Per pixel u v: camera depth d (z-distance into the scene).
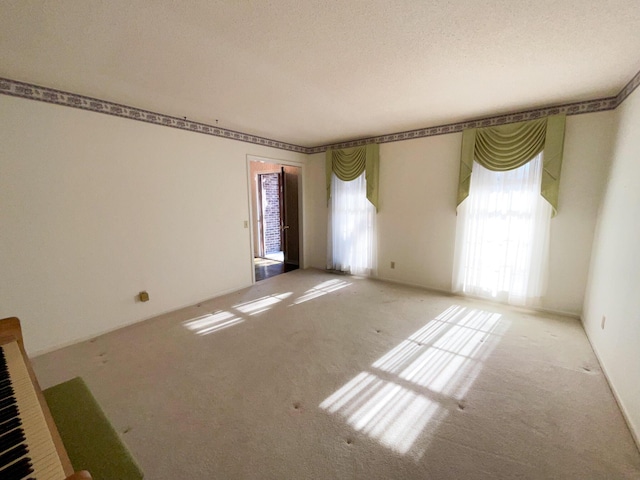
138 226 3.05
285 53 1.87
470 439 1.55
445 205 3.84
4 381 1.00
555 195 3.01
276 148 4.66
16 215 2.31
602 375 2.10
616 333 1.99
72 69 2.07
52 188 2.47
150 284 3.19
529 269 3.26
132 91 2.50
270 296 3.91
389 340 2.66
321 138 4.46
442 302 3.59
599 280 2.56
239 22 1.53
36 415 0.86
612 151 2.62
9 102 2.22
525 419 1.68
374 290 4.10
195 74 2.17
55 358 2.39
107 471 1.01
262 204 6.60
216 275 3.89
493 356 2.37
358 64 2.03
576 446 1.49
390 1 1.37
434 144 3.82
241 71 2.12
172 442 1.55
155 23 1.53
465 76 2.25
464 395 1.90
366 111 3.12
